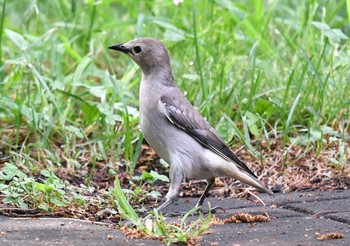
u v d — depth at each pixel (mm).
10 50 15516
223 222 9188
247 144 11844
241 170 10070
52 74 14672
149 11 17484
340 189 10969
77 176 11570
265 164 11891
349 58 13328
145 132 10391
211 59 14297
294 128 12734
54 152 12141
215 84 13016
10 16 17828
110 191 9789
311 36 14508
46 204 9719
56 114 13078
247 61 13922
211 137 10164
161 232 8398
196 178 10258
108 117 12414
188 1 16594
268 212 9766
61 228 8922
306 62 13320
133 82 13703
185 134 10133
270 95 13508
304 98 13180
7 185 10195
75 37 15570
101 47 14711
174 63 14539
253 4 17484
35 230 8797
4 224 9070
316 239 8266
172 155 10156
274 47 15828
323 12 14578
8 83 13352
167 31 14109
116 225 9227
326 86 13289
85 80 14422
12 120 13227
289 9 17109
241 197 10797
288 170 11680
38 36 15906
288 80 12938
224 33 14812
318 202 10180
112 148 12227
